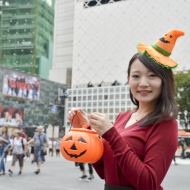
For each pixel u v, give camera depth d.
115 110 75.19
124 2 82.56
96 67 83.62
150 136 1.63
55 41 96.31
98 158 1.74
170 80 1.75
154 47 1.78
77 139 1.70
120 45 81.38
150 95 1.73
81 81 85.12
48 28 100.44
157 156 1.55
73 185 8.77
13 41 93.31
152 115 1.72
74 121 2.07
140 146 1.65
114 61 81.50
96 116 1.61
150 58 1.73
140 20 79.62
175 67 1.73
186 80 34.12
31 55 92.19
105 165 1.78
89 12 87.31
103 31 84.31
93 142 1.70
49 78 93.44
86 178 10.20
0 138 11.09
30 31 92.75
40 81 72.25
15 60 93.00
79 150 1.67
